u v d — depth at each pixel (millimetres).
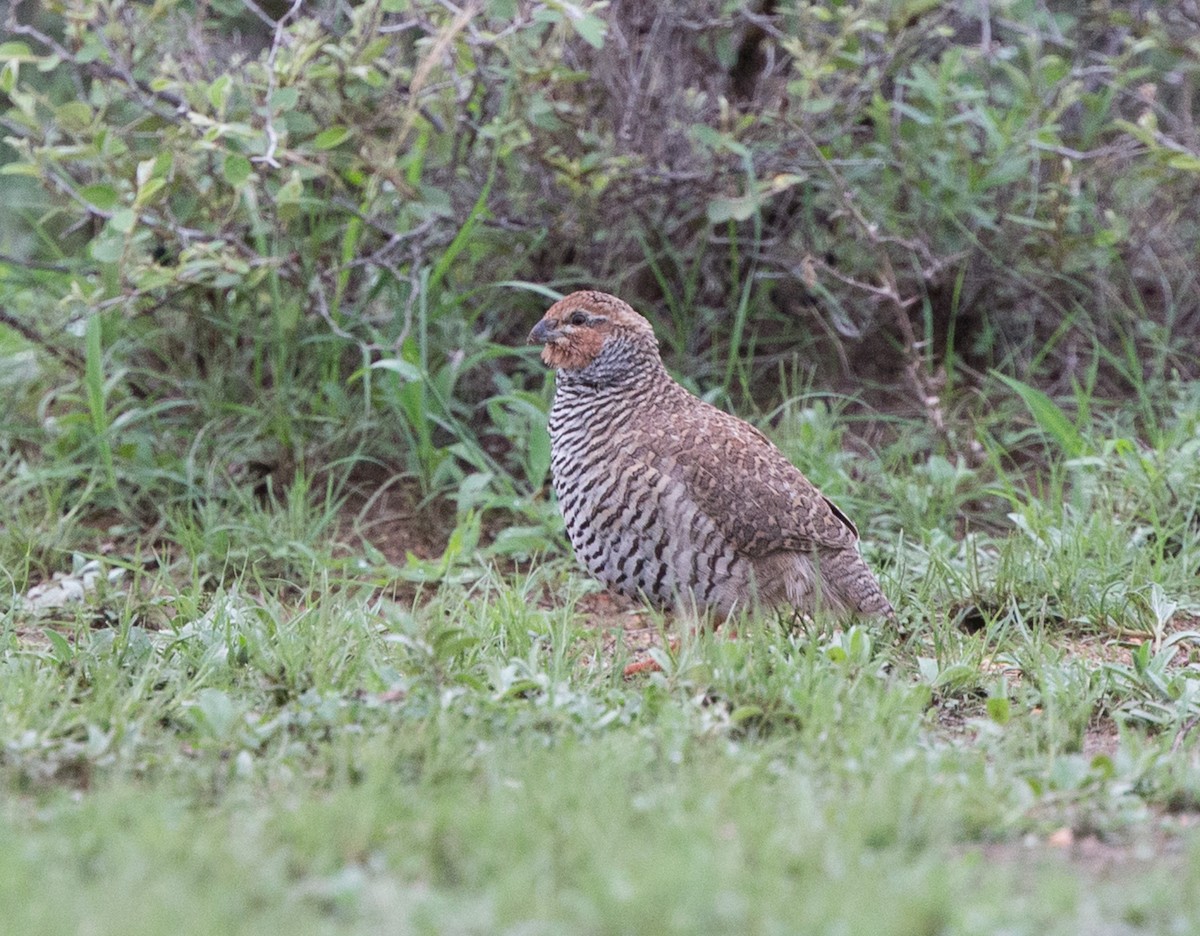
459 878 6184
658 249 14250
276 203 11906
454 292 13586
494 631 9516
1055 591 10703
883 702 8070
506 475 12727
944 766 7422
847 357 14805
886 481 12570
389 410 13234
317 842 6285
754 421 13484
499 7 11852
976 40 15664
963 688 9133
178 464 12727
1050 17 14586
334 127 12188
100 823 6371
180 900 5637
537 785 6820
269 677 8617
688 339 14039
